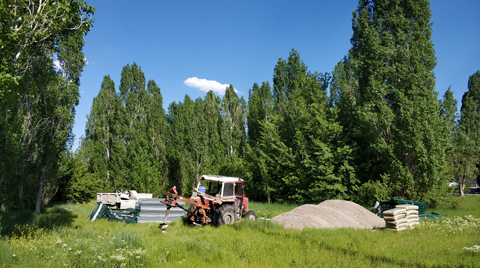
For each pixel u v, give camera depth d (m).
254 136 37.75
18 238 7.45
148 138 39.03
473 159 34.16
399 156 20.23
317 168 23.84
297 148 26.28
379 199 19.41
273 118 30.59
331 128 24.11
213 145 38.41
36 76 14.52
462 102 39.34
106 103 39.47
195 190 12.30
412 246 7.63
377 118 20.59
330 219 12.34
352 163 23.38
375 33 22.53
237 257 6.45
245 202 13.65
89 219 12.97
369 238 8.91
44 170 17.19
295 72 31.52
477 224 11.82
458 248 7.29
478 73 38.53
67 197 29.16
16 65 7.97
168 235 9.34
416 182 19.62
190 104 42.19
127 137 37.69
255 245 7.61
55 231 8.61
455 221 12.60
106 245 6.54
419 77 20.19
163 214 14.03
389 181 20.28
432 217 15.43
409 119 19.36
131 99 39.28
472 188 47.41
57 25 8.38
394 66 20.94
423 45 20.84
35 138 16.27
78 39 20.28
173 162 37.03
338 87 29.89
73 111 19.41
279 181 28.08
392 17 22.27
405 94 21.20
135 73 41.81
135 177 34.34
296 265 5.79
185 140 35.25
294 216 12.38
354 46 27.58
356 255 6.57
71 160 20.20
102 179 35.28
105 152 37.91
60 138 17.77
